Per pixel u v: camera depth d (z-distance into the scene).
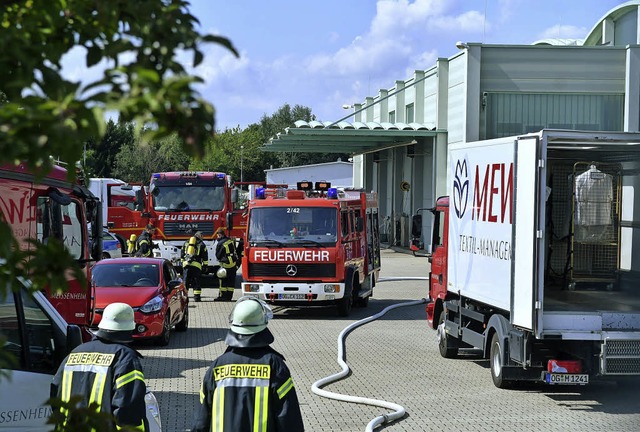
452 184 13.49
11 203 9.26
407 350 15.08
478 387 11.67
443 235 14.65
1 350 2.03
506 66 31.03
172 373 12.48
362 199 21.67
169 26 1.83
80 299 11.09
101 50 1.96
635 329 10.40
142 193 25.94
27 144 1.65
